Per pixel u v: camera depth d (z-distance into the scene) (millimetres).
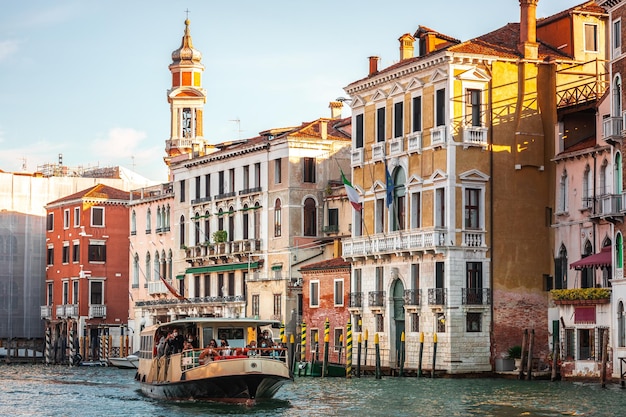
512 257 56812
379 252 60344
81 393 51625
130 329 89562
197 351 42781
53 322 95125
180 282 82500
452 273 55906
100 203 92250
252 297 72562
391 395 45250
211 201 78375
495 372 55844
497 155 56906
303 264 70375
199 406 42156
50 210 96812
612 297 48219
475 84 56688
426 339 57281
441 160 56719
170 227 84375
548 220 57250
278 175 71688
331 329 64625
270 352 43656
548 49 59156
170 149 95750
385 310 60188
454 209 56094
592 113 56219
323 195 71188
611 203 47781
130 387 55969
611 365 48312
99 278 91938
